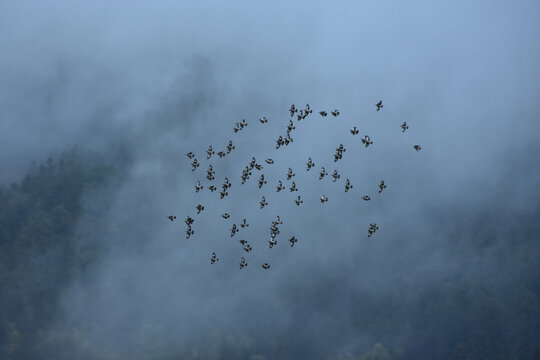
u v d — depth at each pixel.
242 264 72.88
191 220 74.81
